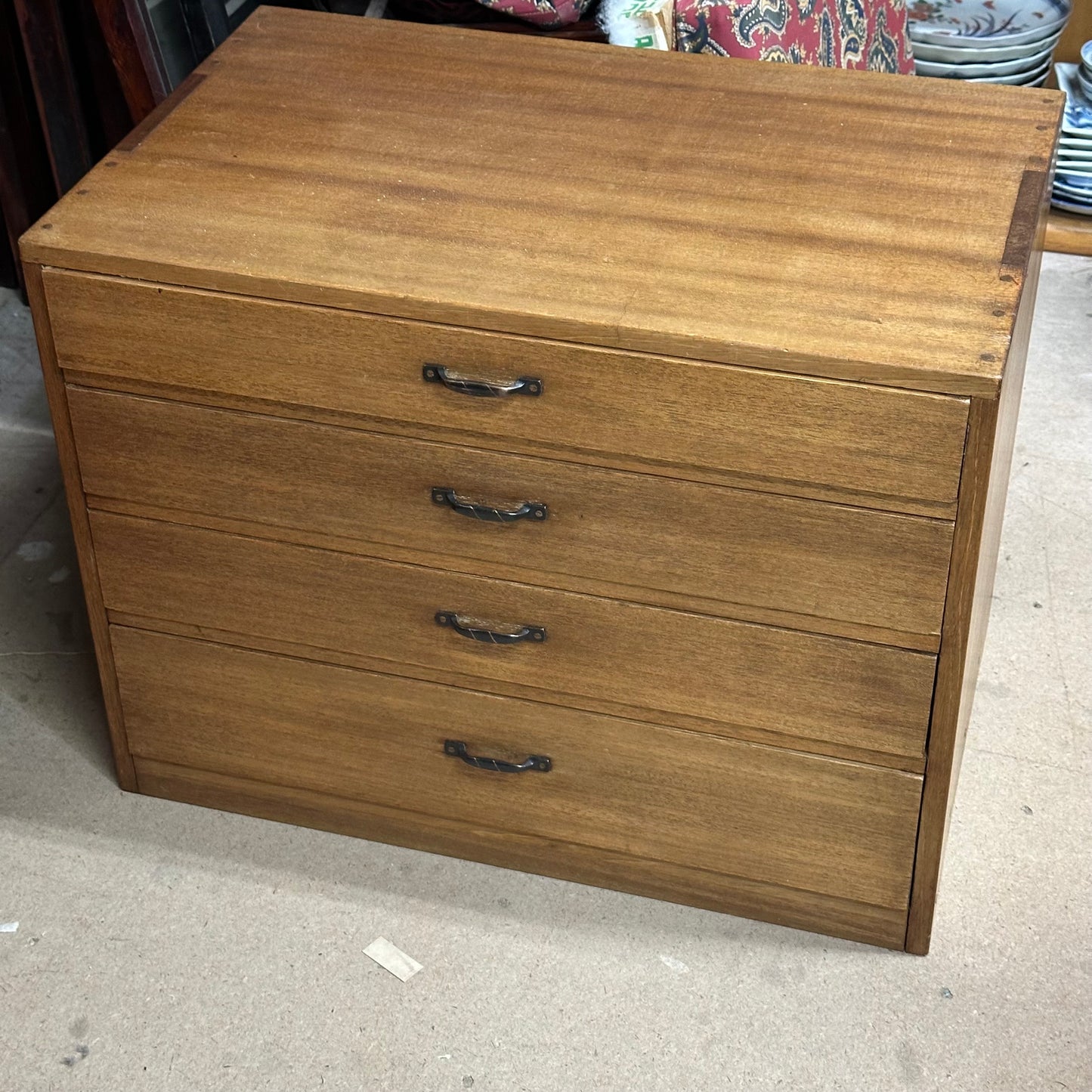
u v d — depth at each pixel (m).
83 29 2.02
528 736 1.50
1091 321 2.37
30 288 1.32
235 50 1.59
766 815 1.47
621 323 1.20
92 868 1.60
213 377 1.33
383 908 1.57
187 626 1.52
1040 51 2.45
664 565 1.33
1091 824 1.64
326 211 1.34
